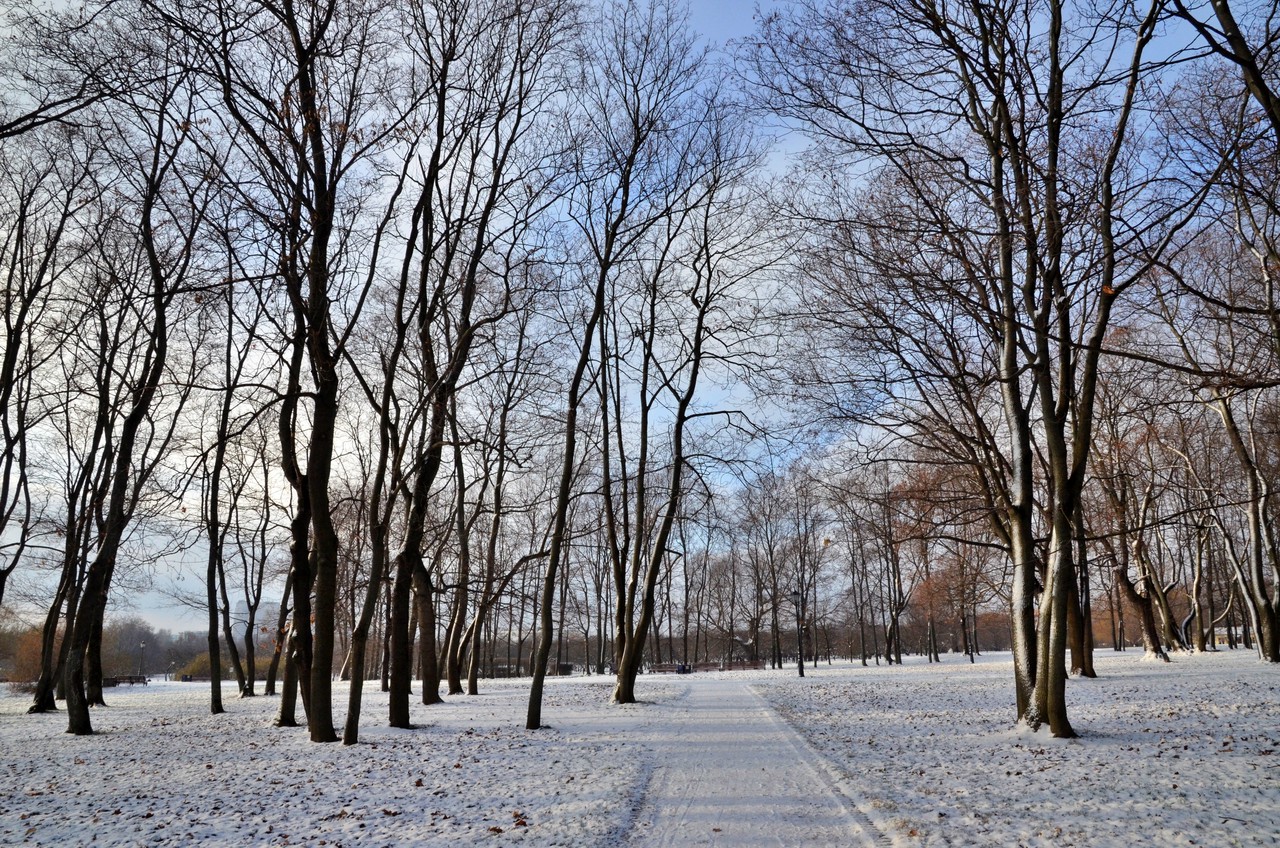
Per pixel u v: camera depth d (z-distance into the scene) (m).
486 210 18.84
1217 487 33.22
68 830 9.38
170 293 19.33
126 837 9.02
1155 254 11.34
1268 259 17.66
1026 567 16.05
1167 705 18.72
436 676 27.20
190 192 16.72
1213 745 12.99
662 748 15.40
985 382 15.06
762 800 10.45
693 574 72.75
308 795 11.10
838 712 22.12
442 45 17.23
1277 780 10.23
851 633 89.56
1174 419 32.31
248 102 15.38
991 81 13.99
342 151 16.34
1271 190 11.00
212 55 14.40
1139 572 40.53
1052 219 13.03
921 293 15.41
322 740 16.59
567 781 11.84
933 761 13.06
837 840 8.42
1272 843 7.79
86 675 33.47
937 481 21.14
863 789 10.93
